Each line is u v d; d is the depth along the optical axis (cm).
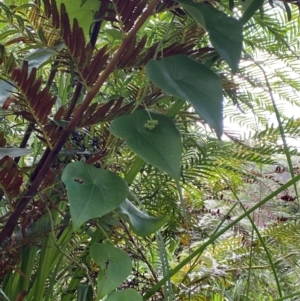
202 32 76
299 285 136
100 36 94
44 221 80
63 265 93
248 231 137
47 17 67
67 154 76
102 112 68
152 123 58
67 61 74
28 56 78
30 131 82
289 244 134
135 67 70
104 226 75
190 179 124
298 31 125
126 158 103
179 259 149
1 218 73
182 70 57
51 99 67
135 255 99
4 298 73
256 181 134
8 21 74
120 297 63
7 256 77
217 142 118
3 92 79
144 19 66
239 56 56
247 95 121
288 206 145
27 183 75
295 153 121
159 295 104
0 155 68
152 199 113
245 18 64
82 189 57
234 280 133
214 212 137
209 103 55
